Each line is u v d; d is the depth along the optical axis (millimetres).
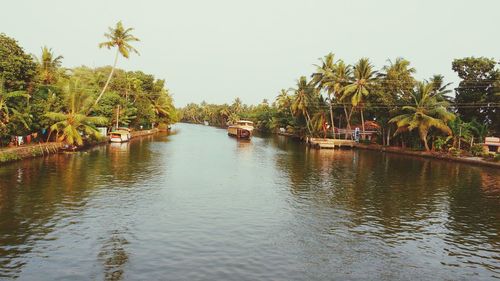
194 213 20953
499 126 57906
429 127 53969
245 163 42938
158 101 108688
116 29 60281
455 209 23250
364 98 68000
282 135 112938
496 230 19359
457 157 48312
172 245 16078
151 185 27969
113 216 19812
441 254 16109
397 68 64812
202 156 48656
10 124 35438
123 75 92188
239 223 19438
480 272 14461
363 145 68062
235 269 13922
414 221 20641
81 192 24812
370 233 18516
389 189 29016
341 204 23984
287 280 13195
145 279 12875
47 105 43406
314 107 83562
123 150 52156
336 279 13461
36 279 12609
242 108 177875
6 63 35156
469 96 59344
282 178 33094
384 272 14203
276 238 17391
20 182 27062
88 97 48500
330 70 70500
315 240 17297
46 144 42688
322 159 49125
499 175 36875
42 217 19219
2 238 16203
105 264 13953
